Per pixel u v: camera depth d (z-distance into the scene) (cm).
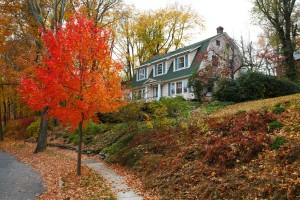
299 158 684
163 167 1026
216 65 2334
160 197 812
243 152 846
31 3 1892
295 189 567
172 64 3145
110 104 1145
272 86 1911
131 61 4141
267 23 2841
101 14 2345
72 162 1482
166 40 4250
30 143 2666
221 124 1152
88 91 1070
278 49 2664
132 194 873
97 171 1241
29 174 1227
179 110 1725
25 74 1808
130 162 1275
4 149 2283
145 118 1895
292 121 958
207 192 720
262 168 721
